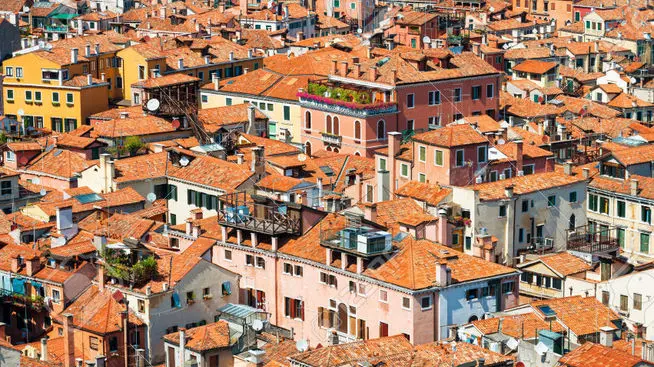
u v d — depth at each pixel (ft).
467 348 619.26
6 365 561.84
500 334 652.07
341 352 625.41
